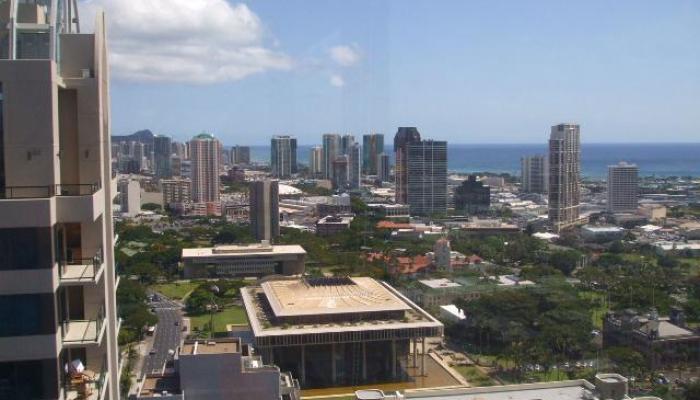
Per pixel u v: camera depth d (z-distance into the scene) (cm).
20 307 4066
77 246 4944
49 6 5197
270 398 11519
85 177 5006
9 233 4025
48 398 4138
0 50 4931
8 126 4200
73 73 5034
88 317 5003
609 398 12444
